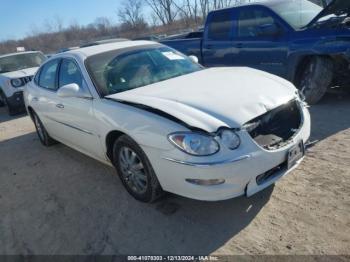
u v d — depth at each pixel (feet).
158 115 10.34
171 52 15.67
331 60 19.06
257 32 22.22
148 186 11.17
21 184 15.57
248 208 10.89
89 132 13.29
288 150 10.30
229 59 24.26
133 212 11.68
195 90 11.55
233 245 9.49
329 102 20.15
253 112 10.11
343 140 14.67
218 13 24.75
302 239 9.32
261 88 11.44
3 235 11.79
